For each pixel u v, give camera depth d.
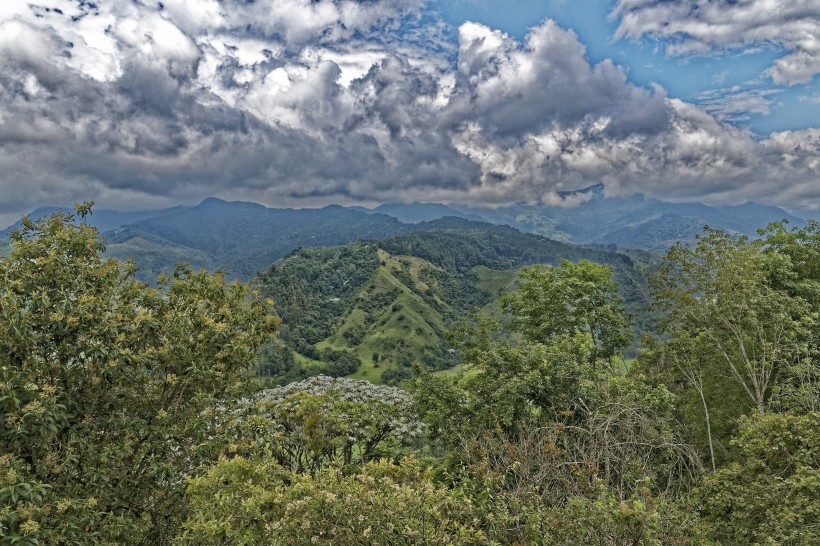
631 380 12.76
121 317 8.98
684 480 9.36
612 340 19.28
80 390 8.66
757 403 12.22
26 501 6.73
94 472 8.12
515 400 11.48
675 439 10.55
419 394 13.16
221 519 6.38
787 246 19.06
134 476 8.97
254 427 10.73
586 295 18.97
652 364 16.81
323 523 5.21
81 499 7.62
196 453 9.18
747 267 13.62
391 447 13.38
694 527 6.85
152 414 9.49
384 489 5.77
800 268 18.59
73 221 9.48
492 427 11.38
